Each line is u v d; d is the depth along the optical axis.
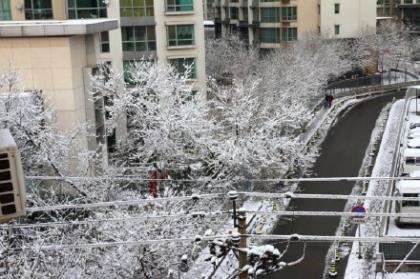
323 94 53.09
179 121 23.28
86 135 22.06
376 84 59.84
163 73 25.83
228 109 27.44
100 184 19.28
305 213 9.63
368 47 61.16
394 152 35.53
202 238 9.32
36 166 19.80
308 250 22.64
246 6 67.50
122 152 25.23
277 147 26.86
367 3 62.53
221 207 23.31
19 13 31.97
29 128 19.61
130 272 15.90
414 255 20.06
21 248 13.33
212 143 24.50
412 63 67.31
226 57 52.16
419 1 75.25
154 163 23.11
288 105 38.06
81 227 16.72
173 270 16.39
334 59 54.16
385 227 23.59
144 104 24.78
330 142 39.38
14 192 6.52
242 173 25.39
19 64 21.94
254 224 24.12
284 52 51.25
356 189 29.56
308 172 32.53
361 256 21.73
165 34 36.75
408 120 43.00
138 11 35.47
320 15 62.06
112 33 33.66
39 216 17.81
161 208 18.02
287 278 20.39
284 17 63.00
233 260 18.11
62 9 32.66
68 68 21.94
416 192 23.66
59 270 14.70
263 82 37.34
